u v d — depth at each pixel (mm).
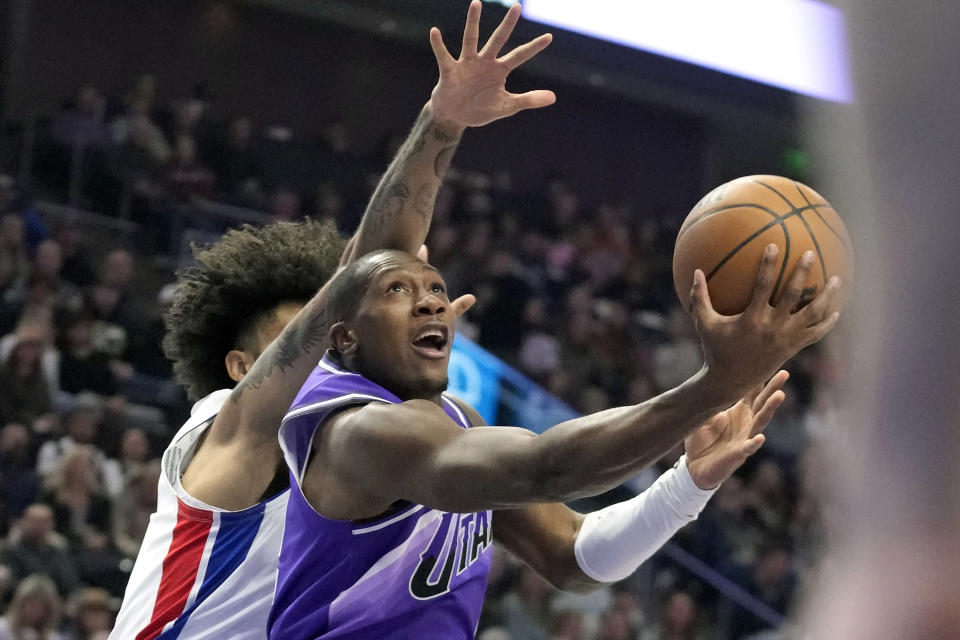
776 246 1646
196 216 11531
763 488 10820
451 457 1768
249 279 2764
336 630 2025
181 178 11664
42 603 6625
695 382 1635
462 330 11266
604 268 13633
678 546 9586
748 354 1620
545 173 16125
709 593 9500
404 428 1845
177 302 2879
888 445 4484
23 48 13602
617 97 16219
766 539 10227
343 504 1981
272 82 14875
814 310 1646
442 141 2385
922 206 7645
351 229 12336
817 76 13344
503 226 13531
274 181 12570
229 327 2811
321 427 2018
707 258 1819
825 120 13242
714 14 14562
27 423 8133
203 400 2646
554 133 16156
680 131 16625
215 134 12320
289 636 2062
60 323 9336
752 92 14906
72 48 13859
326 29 15070
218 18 14555
